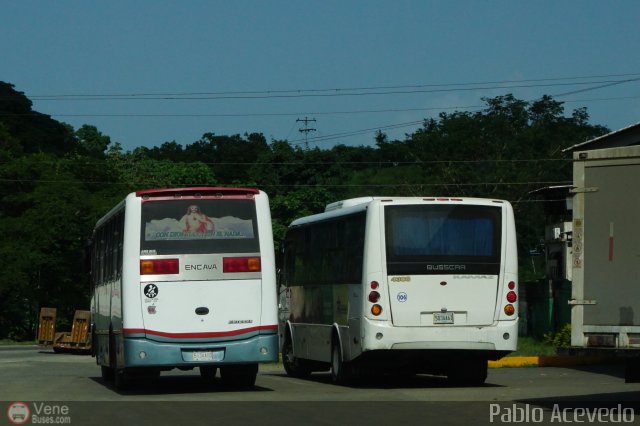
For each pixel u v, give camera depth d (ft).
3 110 405.59
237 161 431.43
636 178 53.72
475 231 76.02
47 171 277.23
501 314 75.56
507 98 341.21
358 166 425.69
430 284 75.05
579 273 54.65
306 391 76.43
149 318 74.54
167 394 75.15
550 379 86.48
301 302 95.55
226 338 75.31
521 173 280.31
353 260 78.89
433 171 312.71
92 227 266.98
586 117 373.20
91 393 77.25
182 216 75.97
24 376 104.22
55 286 273.54
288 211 279.08
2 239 265.75
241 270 76.02
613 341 53.62
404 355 75.41
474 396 68.80
